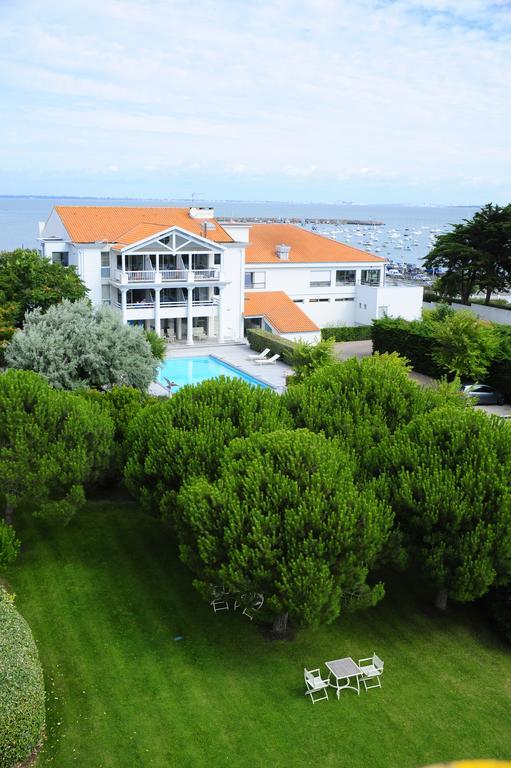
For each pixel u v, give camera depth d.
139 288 51.84
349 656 17.86
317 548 16.08
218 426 20.72
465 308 62.78
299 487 17.16
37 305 38.56
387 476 19.41
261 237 65.12
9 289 38.12
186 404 21.70
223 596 18.86
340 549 16.30
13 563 21.55
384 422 22.22
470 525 17.52
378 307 61.03
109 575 21.22
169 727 15.07
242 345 56.03
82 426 21.50
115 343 32.81
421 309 62.66
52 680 16.36
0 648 14.16
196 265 56.00
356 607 17.44
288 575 15.91
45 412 20.95
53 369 31.23
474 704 16.28
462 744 14.95
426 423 20.03
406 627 19.33
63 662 17.06
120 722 15.13
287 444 17.94
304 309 62.50
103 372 32.38
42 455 20.62
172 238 51.16
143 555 22.53
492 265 60.81
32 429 20.34
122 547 22.98
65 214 55.22
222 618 19.28
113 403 27.20
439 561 17.66
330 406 22.48
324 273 62.41
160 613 19.39
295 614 16.06
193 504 17.36
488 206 60.50
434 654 18.16
